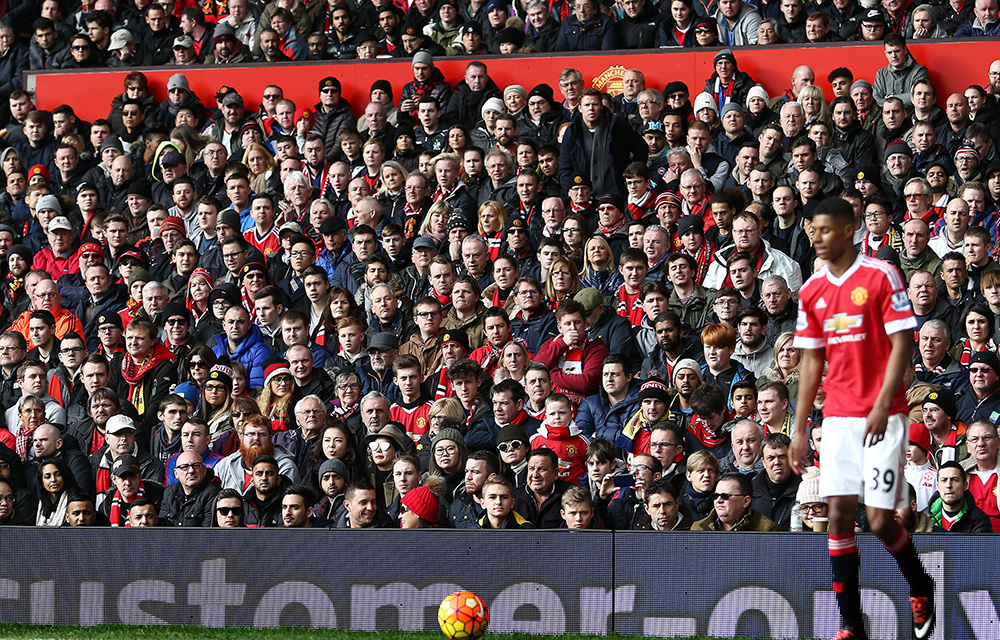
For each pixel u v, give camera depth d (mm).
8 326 49469
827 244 19750
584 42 55906
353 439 34906
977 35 52594
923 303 39625
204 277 46562
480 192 49469
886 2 54406
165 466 37875
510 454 33906
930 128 46906
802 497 30484
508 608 26734
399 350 42125
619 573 26531
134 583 27703
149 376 41906
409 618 26969
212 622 27422
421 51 55344
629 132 48281
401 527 30297
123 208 53375
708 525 30156
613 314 40469
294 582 27328
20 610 27906
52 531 28000
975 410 35781
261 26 60906
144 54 61938
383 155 52375
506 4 58469
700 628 26172
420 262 46031
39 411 39875
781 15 55438
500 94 54844
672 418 36125
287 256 48125
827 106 50125
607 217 45531
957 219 42719
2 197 56562
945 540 25375
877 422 18719
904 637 25281
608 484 32000
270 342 43625
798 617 25859
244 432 35781
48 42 62438
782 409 34562
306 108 57938
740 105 51750
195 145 55469
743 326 38031
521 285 42000
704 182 46781
